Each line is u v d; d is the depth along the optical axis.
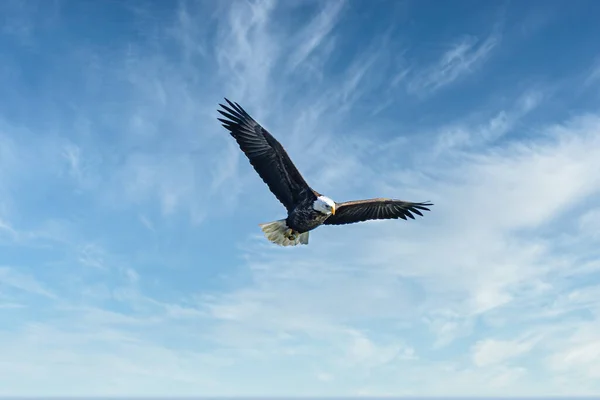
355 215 14.26
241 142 13.41
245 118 13.45
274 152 13.16
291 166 12.98
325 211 12.59
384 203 14.35
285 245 13.09
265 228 13.07
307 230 13.11
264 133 13.27
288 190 13.22
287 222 13.07
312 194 12.92
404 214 14.75
